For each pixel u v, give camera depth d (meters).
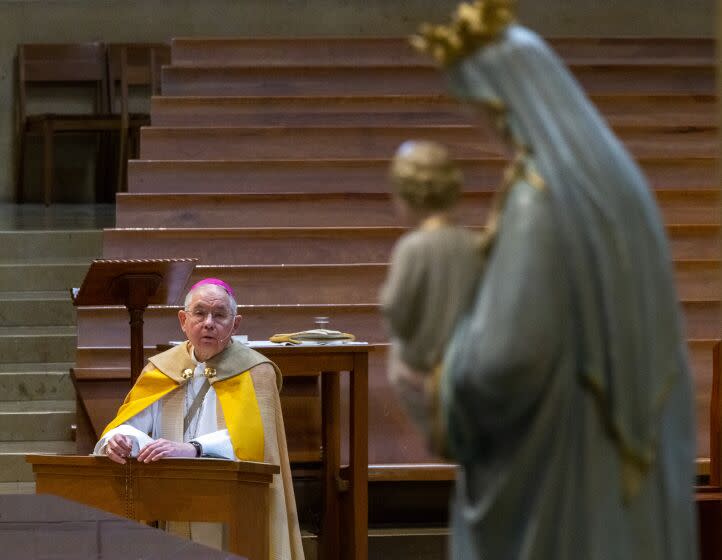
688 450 3.78
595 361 3.54
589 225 3.53
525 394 3.52
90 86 27.47
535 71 3.65
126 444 9.84
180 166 17.27
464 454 3.71
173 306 15.00
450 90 3.78
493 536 3.70
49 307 18.05
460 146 17.86
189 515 9.71
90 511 9.22
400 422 14.17
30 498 9.68
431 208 3.70
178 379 11.10
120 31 27.41
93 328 14.91
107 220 22.61
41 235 19.81
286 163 17.36
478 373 3.48
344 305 14.96
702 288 15.52
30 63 26.70
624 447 3.58
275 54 20.00
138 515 9.84
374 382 14.28
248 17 27.22
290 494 11.16
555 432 3.59
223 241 16.02
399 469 13.57
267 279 15.48
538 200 3.54
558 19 26.52
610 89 19.61
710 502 9.15
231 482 9.59
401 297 3.64
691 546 3.81
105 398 14.23
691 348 14.45
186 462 9.68
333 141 17.98
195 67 19.23
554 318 3.48
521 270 3.47
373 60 20.14
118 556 7.85
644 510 3.64
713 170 17.36
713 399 10.25
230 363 11.16
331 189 17.38
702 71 19.73
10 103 27.50
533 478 3.63
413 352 3.66
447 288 3.60
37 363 17.23
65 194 27.80
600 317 3.54
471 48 3.70
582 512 3.58
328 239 16.11
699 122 18.80
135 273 11.30
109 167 27.62
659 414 3.64
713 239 16.16
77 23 27.39
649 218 3.64
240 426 10.80
